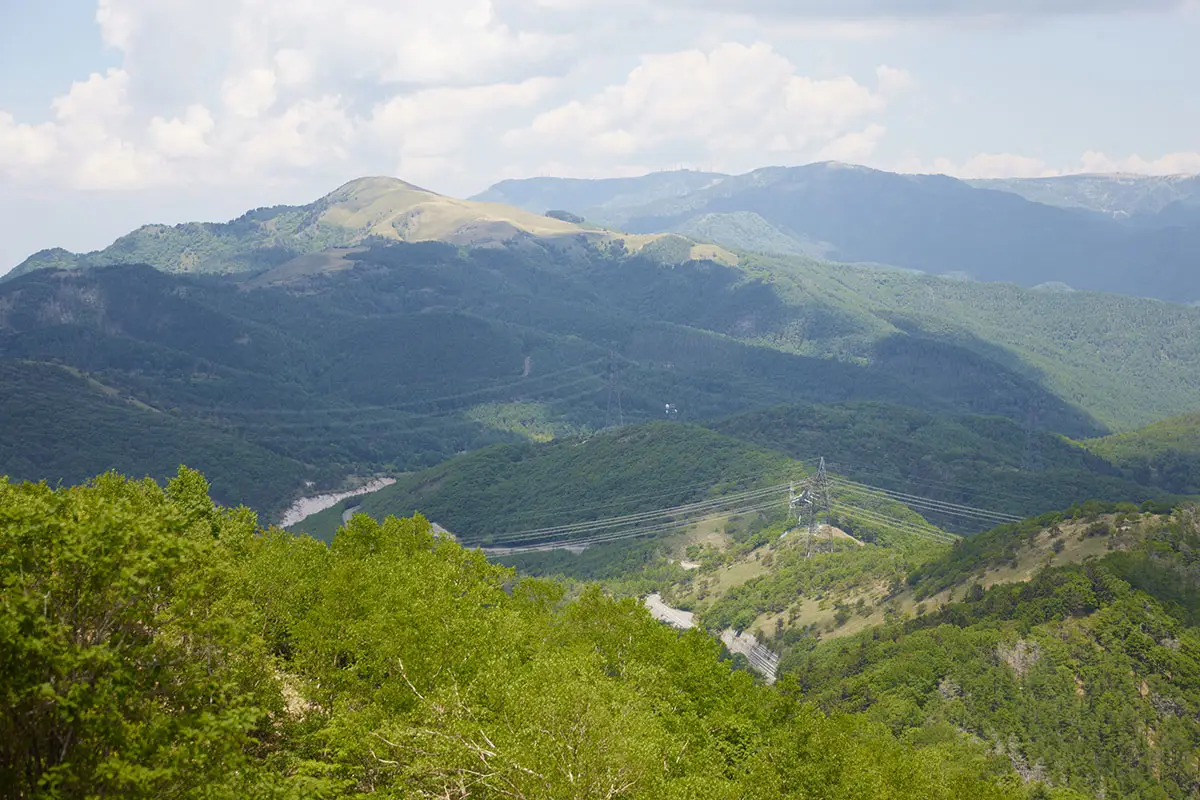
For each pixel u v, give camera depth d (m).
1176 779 108.81
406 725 51.97
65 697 34.06
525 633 68.94
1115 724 114.31
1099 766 110.31
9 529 36.22
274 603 68.62
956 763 101.06
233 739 37.72
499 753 47.84
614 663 76.75
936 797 75.00
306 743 55.19
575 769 47.28
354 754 53.31
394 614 61.41
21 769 34.31
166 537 38.41
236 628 41.78
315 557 80.00
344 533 90.56
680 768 60.25
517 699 52.12
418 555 84.62
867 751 77.62
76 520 37.81
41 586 36.31
